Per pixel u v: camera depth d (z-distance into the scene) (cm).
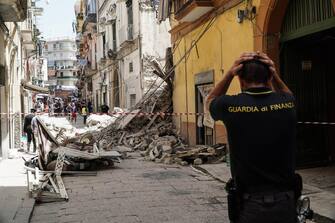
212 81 1358
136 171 1134
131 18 2723
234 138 302
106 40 3603
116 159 1293
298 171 977
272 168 297
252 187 298
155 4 2473
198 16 1432
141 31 2475
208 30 1379
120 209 743
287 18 955
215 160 1194
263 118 298
